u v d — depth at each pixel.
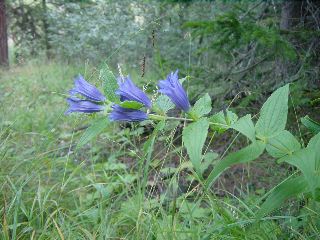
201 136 0.26
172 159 0.72
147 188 0.61
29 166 0.57
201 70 0.87
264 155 0.69
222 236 0.38
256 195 0.58
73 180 0.57
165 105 0.31
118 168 0.63
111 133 0.83
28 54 2.28
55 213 0.48
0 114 0.81
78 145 0.29
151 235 0.43
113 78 0.31
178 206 0.52
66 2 2.21
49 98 1.16
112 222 0.47
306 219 0.42
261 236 0.40
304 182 0.28
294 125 0.70
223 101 0.81
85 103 0.31
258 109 0.78
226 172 0.67
